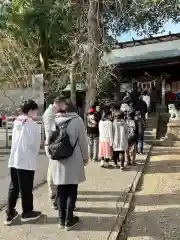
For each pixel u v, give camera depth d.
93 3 12.34
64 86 16.88
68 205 4.38
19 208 5.20
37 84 11.77
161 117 17.64
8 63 18.73
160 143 13.57
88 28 12.37
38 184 6.79
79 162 4.40
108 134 8.12
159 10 17.67
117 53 22.64
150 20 18.36
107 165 8.49
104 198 5.81
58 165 4.37
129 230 4.59
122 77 20.55
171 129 13.88
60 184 4.33
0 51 19.31
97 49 12.19
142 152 10.80
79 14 13.88
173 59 20.00
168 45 23.09
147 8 16.62
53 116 4.63
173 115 14.40
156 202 5.75
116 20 15.23
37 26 18.86
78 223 4.63
